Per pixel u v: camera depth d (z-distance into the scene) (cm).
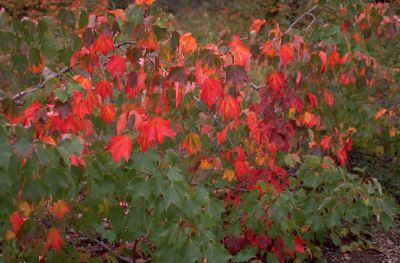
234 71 237
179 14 1174
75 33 256
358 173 518
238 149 337
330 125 400
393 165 536
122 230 281
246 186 383
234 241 343
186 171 336
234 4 1138
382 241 437
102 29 255
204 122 327
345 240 434
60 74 259
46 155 188
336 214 332
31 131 224
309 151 414
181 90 254
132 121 219
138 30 246
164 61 282
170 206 239
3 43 229
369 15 390
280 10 1070
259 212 316
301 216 343
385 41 588
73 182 214
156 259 250
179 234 237
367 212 333
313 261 388
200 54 240
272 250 346
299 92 375
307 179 339
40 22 237
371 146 505
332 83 402
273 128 327
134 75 249
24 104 262
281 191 337
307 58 339
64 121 228
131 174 239
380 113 411
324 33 379
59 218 234
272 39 329
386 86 413
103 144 243
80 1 776
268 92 320
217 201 262
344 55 373
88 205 238
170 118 294
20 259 262
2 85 233
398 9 461
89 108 232
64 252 284
